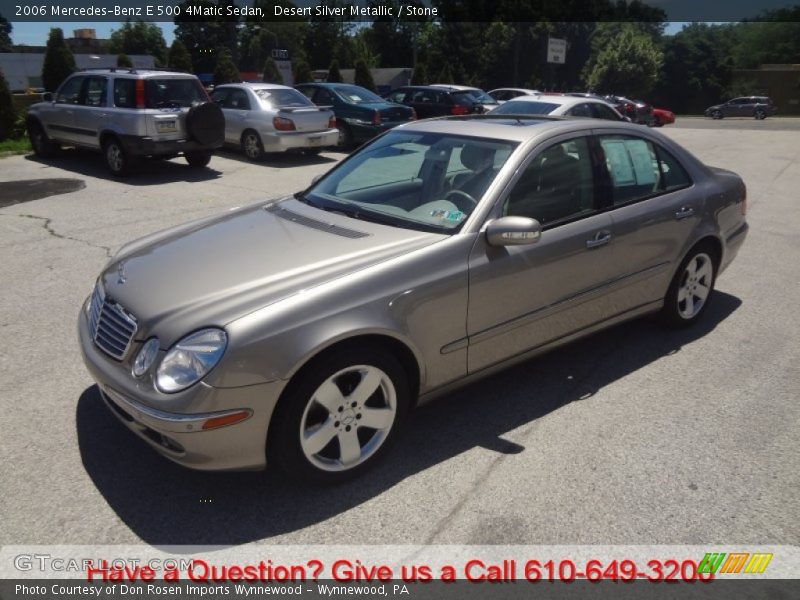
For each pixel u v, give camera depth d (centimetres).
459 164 373
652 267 429
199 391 258
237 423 265
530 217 357
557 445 338
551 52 4791
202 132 1088
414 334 307
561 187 375
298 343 270
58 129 1180
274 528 276
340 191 400
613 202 400
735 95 6650
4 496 292
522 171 356
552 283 364
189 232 369
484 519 283
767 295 573
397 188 384
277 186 1048
